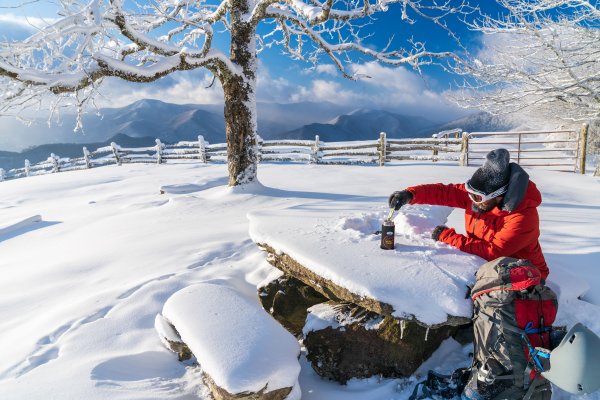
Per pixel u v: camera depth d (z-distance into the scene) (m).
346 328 2.57
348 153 14.88
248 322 2.37
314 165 14.38
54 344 3.14
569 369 1.59
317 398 2.38
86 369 2.57
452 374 2.23
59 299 4.20
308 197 7.89
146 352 2.88
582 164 12.54
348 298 2.39
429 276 2.31
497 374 1.88
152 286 3.90
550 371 1.67
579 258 3.57
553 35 9.57
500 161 2.14
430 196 2.69
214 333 2.26
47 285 4.62
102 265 5.03
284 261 3.00
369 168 12.95
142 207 8.91
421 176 10.75
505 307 1.87
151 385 2.48
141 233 6.27
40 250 6.48
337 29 9.76
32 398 2.25
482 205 2.29
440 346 2.57
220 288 2.79
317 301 3.14
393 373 2.43
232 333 2.26
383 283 2.28
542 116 18.03
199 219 6.82
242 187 8.46
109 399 2.23
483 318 1.94
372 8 7.63
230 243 5.10
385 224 2.73
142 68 6.78
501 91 10.82
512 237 2.21
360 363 2.48
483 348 1.93
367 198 7.55
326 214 3.86
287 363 2.14
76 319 3.50
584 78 9.67
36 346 3.15
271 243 3.10
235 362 2.04
